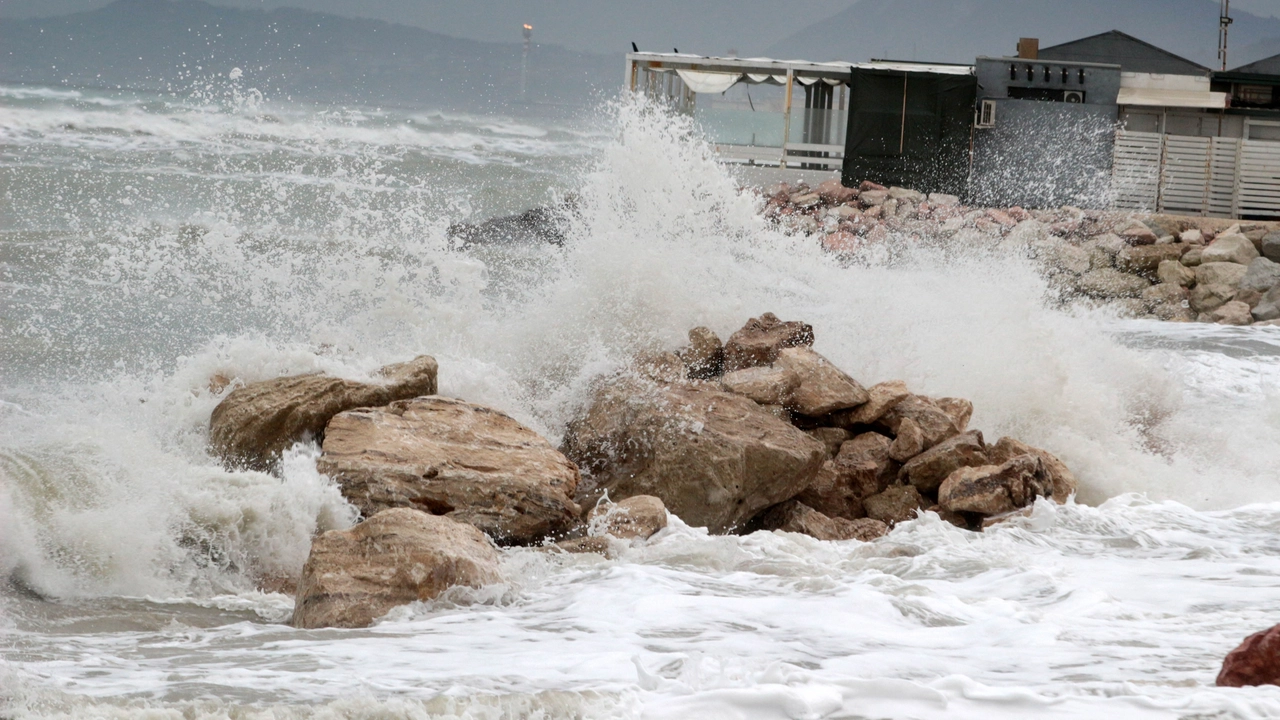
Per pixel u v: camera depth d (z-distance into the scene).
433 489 26.97
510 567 22.20
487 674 14.97
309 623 19.20
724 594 20.36
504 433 30.09
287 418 30.34
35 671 15.14
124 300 46.69
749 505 30.66
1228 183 108.25
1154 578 22.06
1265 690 13.45
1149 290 86.62
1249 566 23.27
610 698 13.40
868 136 106.94
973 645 16.66
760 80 110.56
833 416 35.53
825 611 18.66
